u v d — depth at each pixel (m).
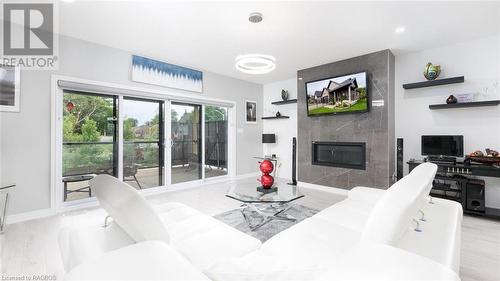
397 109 4.07
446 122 3.62
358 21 2.88
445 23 2.93
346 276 0.81
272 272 1.08
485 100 3.32
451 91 3.58
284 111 5.88
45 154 3.11
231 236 1.50
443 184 3.47
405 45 3.62
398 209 1.12
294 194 2.87
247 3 2.50
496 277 1.82
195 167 5.01
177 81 4.52
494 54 3.27
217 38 3.36
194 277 0.81
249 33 3.21
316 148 4.78
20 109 2.92
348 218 1.92
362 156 4.12
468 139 3.45
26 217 2.96
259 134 6.24
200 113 5.08
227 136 5.66
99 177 1.38
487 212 3.04
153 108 4.34
